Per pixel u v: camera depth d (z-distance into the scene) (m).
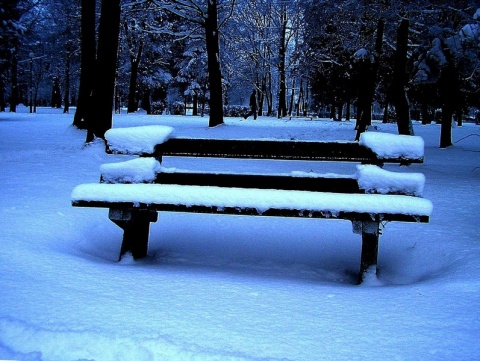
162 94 46.59
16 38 29.38
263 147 3.56
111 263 3.64
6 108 53.84
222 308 2.52
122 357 1.95
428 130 27.20
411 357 1.99
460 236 4.47
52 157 9.05
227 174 3.57
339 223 5.11
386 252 4.34
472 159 14.36
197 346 2.02
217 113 19.44
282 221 5.16
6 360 1.92
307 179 3.46
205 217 5.23
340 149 3.45
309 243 4.55
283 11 35.06
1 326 2.17
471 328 2.27
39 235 3.98
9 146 11.62
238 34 31.38
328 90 33.84
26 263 3.16
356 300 2.72
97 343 2.03
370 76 16.94
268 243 4.54
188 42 37.72
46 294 2.61
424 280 3.38
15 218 4.46
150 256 4.08
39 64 49.47
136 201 3.36
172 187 3.37
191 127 19.09
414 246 4.34
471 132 26.00
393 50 18.64
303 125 23.05
